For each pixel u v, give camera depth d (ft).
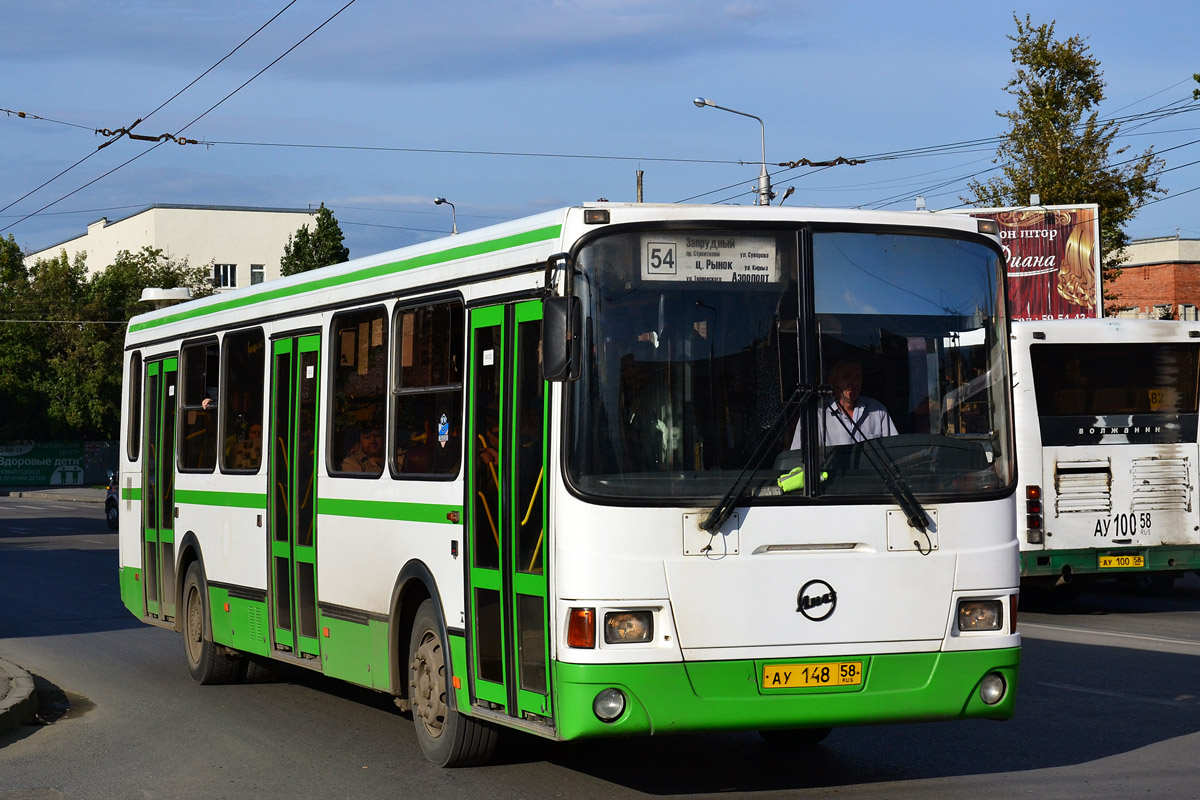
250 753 29.40
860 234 23.35
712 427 22.35
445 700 26.73
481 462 25.07
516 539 23.68
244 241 277.85
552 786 25.53
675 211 22.75
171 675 41.01
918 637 22.84
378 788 25.77
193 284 217.36
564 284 22.36
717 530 22.04
